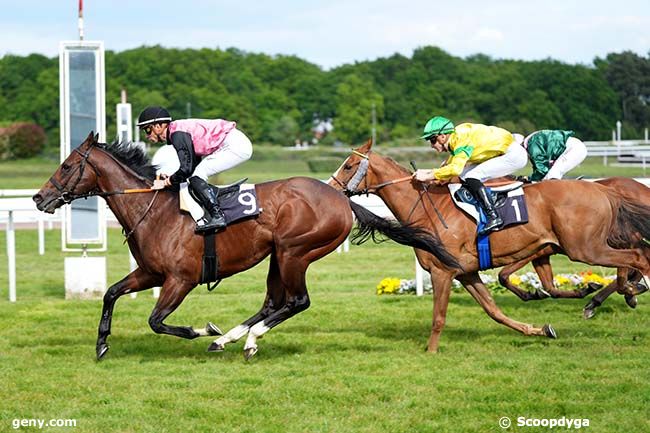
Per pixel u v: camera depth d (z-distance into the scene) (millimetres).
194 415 5848
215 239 7016
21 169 42125
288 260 7109
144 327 8680
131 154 7285
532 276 10602
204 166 7109
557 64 57812
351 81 58562
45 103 53969
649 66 57344
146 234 7074
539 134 8758
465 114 55438
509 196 7461
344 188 7840
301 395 6215
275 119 56469
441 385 6410
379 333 8344
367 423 5656
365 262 14211
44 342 8039
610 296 10195
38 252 15711
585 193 7418
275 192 7156
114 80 56344
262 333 7199
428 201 7609
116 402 6109
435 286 7469
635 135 54406
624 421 5625
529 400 6055
